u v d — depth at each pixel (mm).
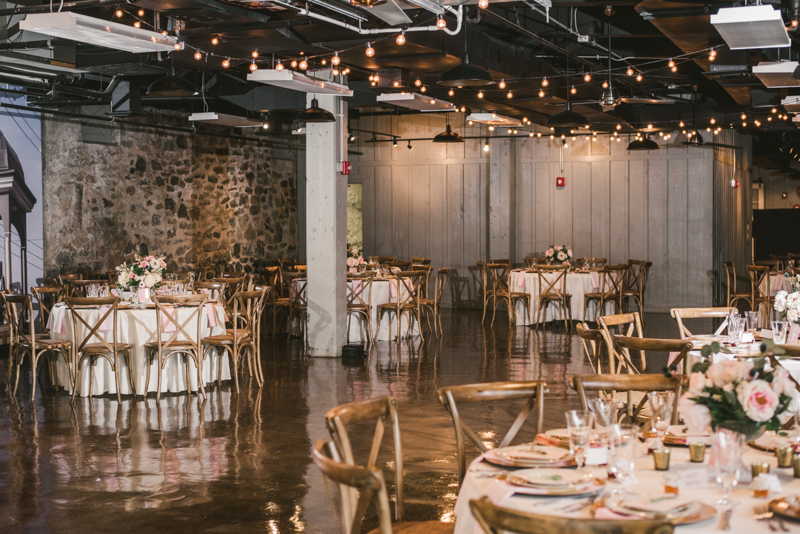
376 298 10539
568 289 12117
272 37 6906
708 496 2186
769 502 2064
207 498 4359
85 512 4141
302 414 6363
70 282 9695
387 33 6902
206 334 7531
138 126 11320
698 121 12766
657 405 2713
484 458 2568
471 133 14859
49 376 8180
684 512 2008
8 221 9477
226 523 3979
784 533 1898
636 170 14219
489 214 14812
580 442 2369
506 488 2234
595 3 6797
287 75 7160
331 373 8211
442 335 11203
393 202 15578
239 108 12391
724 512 2008
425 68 8273
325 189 9258
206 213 12617
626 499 2092
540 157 14797
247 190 13477
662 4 5930
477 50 8062
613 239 14414
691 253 13922
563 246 13070
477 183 14938
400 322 10633
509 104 10789
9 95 9492
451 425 5898
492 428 5809
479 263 12508
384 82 9062
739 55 7945
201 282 9250
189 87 7547
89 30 4973
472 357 9172
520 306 12289
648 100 8727
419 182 15352
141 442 5539
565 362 8750
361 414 2889
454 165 15078
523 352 9523
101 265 10773
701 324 12312
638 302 13680
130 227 11250
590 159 14484
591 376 3250
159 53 7746
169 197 11906
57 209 10117
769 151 18172
